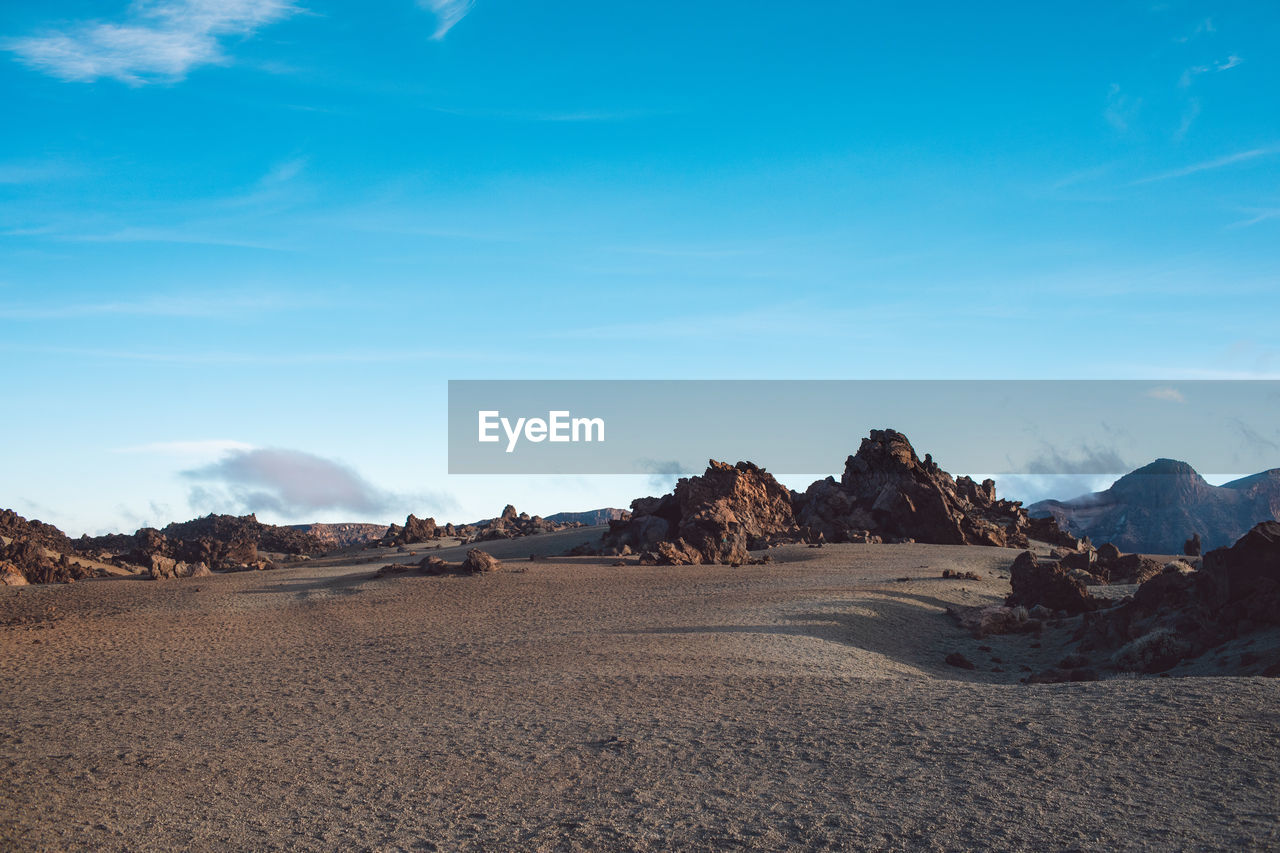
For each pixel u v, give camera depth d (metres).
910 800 14.36
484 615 52.09
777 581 65.50
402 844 13.80
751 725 20.45
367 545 173.38
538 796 15.97
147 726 24.66
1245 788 13.72
